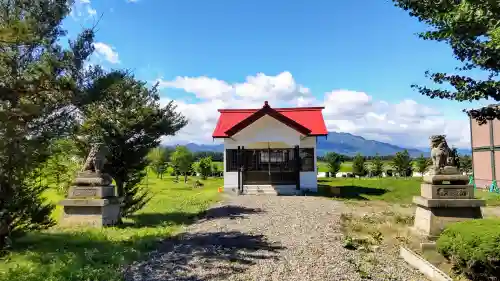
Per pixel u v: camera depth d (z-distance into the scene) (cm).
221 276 618
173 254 745
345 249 809
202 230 1004
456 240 636
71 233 938
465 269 616
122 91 1252
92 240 855
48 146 806
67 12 789
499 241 562
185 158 3581
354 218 1202
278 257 734
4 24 691
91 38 821
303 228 1023
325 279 614
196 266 668
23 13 734
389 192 2059
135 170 1440
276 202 1628
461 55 448
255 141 2094
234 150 2153
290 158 2195
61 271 607
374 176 3916
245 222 1119
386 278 636
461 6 347
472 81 464
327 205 1534
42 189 916
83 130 1136
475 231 610
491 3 320
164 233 956
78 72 790
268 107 2033
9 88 698
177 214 1380
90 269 619
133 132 1358
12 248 758
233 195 1975
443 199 862
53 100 770
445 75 484
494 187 2355
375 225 1074
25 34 669
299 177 2092
